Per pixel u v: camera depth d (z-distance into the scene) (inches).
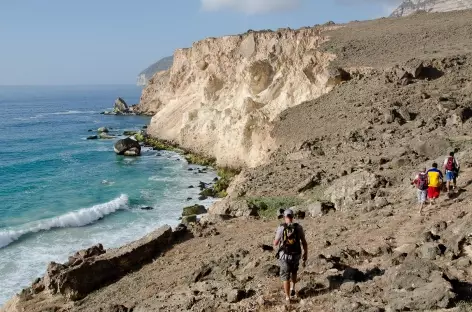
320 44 2011.6
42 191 1373.0
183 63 3184.1
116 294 487.5
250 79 1937.7
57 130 2933.1
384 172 738.2
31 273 778.8
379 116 1133.1
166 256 579.8
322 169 909.8
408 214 514.0
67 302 506.9
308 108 1477.6
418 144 816.3
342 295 311.3
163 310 375.9
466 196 523.5
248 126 1512.1
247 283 393.1
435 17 2256.4
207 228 674.8
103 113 4202.8
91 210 1100.5
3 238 930.1
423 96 1166.3
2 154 2021.4
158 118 2591.0
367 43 1903.3
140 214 1111.6
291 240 314.5
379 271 348.2
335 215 616.7
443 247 354.0
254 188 906.7
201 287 416.5
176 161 1822.1
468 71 1291.8
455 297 261.1
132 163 1800.0
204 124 1945.1
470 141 812.6
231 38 2383.1
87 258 565.9
